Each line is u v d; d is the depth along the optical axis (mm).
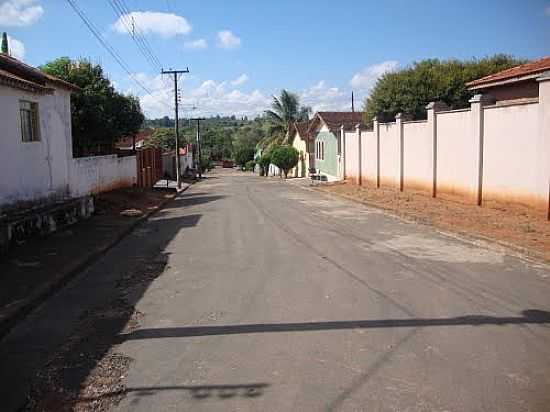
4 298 7168
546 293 6969
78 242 11703
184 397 4297
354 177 28266
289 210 18250
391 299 6824
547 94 11852
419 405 4004
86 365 5062
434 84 25531
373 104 27375
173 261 9891
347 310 6406
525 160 12789
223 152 113188
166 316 6480
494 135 14094
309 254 10031
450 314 6156
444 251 9977
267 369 4750
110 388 4531
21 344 5738
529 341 5258
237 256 10094
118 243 12305
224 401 4191
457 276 7977
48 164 15359
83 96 23109
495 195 14156
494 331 5559
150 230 14516
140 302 7172
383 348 5152
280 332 5699
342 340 5402
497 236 10664
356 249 10422
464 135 15711
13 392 4535
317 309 6484
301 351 5141
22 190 13430
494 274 8070
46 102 15297
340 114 38688
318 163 39438
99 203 18578
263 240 11891
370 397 4152
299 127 47969
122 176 25281
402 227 13281
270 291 7402
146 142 67562
